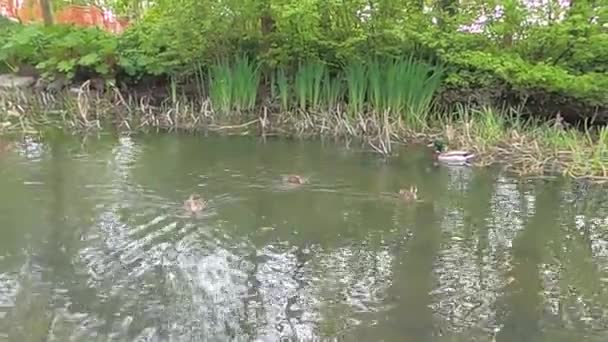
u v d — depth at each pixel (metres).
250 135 9.39
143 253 5.33
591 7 9.43
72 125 9.59
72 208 6.22
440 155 8.28
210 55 10.75
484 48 9.95
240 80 10.29
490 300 4.74
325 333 4.25
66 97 10.69
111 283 4.84
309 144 9.01
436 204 6.66
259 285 4.88
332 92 10.18
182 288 4.80
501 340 4.22
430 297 4.76
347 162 8.12
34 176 7.15
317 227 5.98
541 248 5.66
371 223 6.11
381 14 10.02
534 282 5.03
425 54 10.05
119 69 11.16
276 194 6.82
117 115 10.20
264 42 10.54
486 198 6.89
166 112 10.20
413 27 9.92
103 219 5.98
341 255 5.42
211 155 8.29
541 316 4.54
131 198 6.53
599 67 9.62
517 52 9.83
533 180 7.51
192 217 6.09
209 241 5.60
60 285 4.79
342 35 10.20
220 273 5.04
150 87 11.23
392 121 9.50
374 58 9.96
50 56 11.39
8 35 11.94
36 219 5.94
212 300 4.64
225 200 6.58
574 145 8.23
